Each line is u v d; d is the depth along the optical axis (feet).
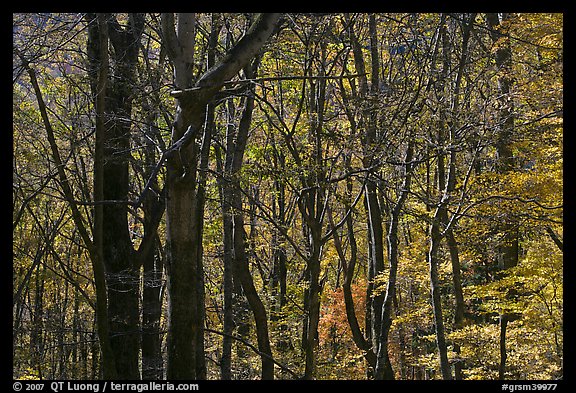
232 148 48.21
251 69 39.55
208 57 41.19
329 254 79.46
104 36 24.59
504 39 48.11
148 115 36.76
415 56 46.96
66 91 44.19
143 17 39.47
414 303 64.44
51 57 33.17
